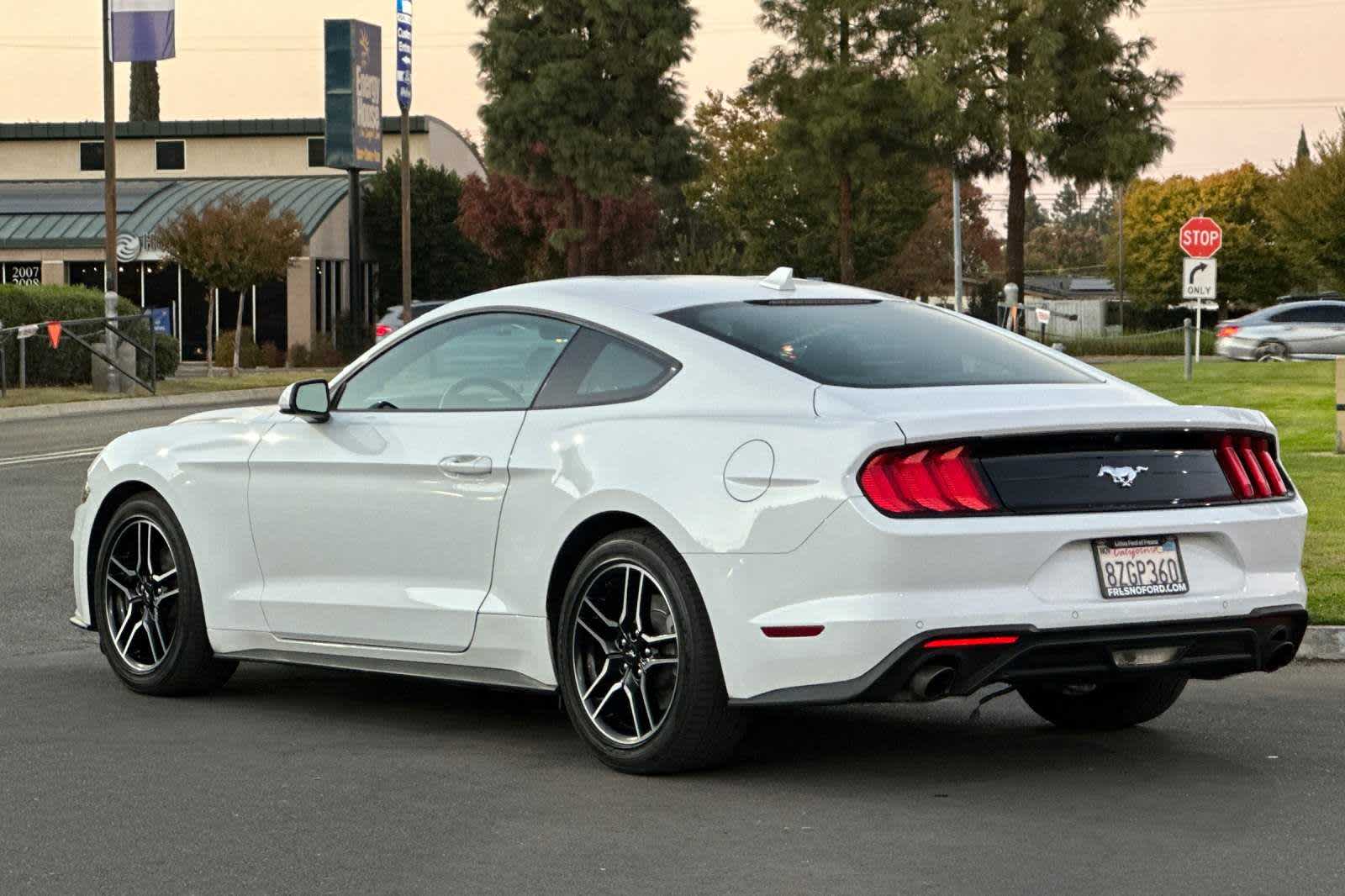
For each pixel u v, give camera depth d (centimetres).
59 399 3338
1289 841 550
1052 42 4719
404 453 704
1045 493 595
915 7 5384
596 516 643
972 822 573
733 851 541
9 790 622
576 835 561
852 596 581
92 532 823
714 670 614
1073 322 9031
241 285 4588
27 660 889
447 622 689
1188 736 709
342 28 5719
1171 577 611
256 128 6919
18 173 7050
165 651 793
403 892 502
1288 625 638
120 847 549
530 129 6106
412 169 6681
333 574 732
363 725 736
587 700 651
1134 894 495
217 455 771
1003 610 582
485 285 6919
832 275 7769
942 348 668
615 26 6075
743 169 7838
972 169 5059
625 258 7406
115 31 3753
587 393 666
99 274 5922
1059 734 716
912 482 582
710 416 623
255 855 540
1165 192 10212
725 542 602
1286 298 4550
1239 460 634
